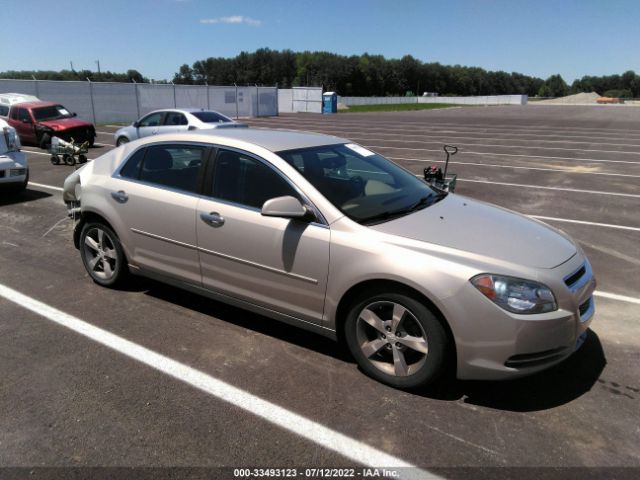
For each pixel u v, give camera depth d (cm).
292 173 340
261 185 351
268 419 280
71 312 412
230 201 362
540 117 4119
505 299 271
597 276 513
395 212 341
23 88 2298
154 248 409
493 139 2083
